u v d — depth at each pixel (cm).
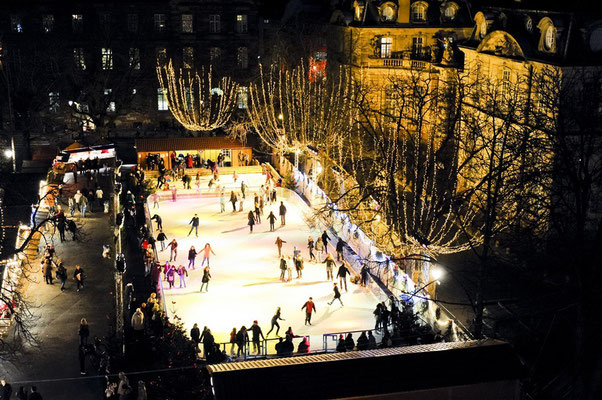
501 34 6259
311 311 4800
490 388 2581
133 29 9644
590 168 4906
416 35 8438
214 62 9956
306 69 9394
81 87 9344
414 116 7044
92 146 7712
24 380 4003
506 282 4991
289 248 6288
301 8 10450
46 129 9412
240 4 9819
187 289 5422
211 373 2522
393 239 5309
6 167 8231
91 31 9494
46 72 9238
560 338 4119
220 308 5097
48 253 5244
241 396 2423
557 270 3912
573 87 5103
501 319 4497
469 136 5450
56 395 3859
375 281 5250
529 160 4503
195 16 9781
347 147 7569
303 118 8038
